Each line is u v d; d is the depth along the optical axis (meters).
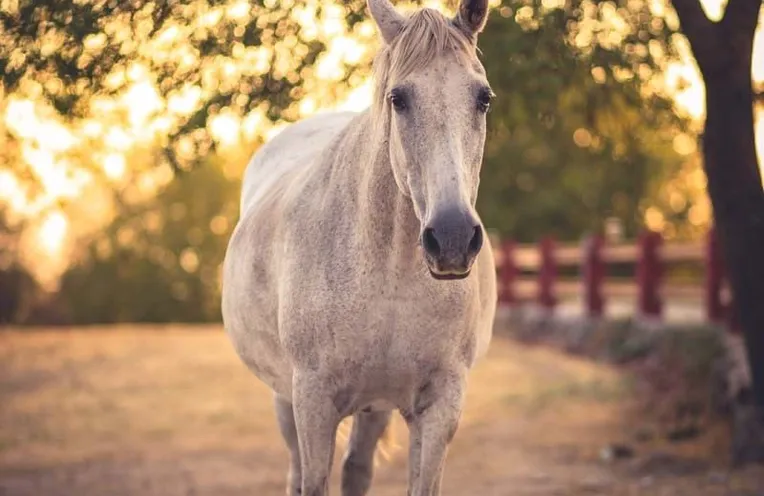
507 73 6.01
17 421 10.23
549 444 8.33
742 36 6.58
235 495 6.79
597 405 10.05
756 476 6.61
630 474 7.12
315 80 5.64
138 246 29.42
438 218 3.07
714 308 10.73
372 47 5.53
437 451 3.72
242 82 5.47
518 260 18.69
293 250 3.84
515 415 9.82
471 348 3.79
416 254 3.55
